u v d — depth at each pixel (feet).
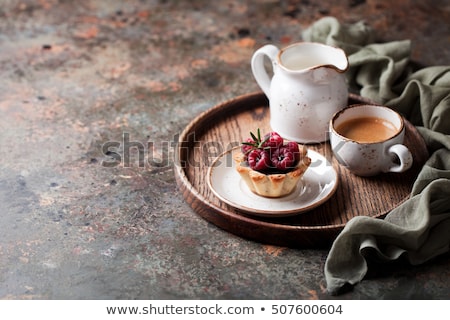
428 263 3.73
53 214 3.96
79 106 4.59
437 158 4.03
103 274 3.71
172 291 3.65
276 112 4.17
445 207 3.79
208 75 4.78
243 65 4.85
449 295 3.62
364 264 3.68
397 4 5.32
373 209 3.85
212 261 3.74
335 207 3.87
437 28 5.09
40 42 5.08
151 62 4.90
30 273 3.72
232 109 4.39
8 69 4.86
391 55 4.63
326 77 4.05
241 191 3.92
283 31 5.12
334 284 3.62
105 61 4.91
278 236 3.76
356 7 5.32
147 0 5.47
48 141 4.36
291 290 3.64
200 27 5.18
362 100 4.35
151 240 3.83
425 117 4.22
